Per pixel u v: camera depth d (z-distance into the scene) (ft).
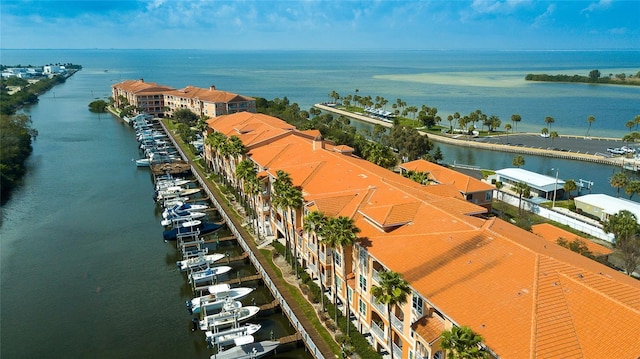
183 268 231.30
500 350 107.55
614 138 574.15
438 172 307.58
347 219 166.81
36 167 442.09
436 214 173.37
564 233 232.12
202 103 627.05
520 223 252.83
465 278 133.90
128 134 609.42
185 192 349.61
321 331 177.58
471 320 118.11
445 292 130.52
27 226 298.76
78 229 293.84
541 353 103.60
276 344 172.55
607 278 128.26
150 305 208.13
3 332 188.34
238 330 177.47
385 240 165.68
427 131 621.72
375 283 165.17
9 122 502.38
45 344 180.96
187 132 525.75
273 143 332.80
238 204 319.88
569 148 510.17
